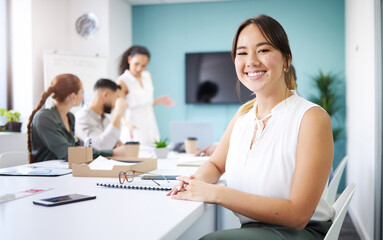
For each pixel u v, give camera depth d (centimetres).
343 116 527
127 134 450
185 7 574
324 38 535
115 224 85
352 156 440
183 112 579
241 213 107
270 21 121
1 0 452
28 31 455
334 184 200
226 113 567
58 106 251
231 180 128
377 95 284
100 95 292
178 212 96
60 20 500
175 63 579
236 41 128
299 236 110
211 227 169
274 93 124
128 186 129
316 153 107
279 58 120
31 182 142
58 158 229
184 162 198
